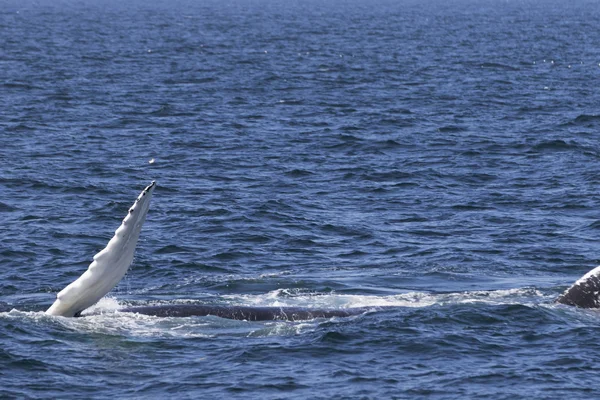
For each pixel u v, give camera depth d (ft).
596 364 204.03
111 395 188.24
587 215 364.99
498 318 231.50
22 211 360.07
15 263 293.43
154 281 278.46
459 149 514.68
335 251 315.37
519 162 479.41
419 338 217.97
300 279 278.46
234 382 193.88
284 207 375.04
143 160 471.62
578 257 306.76
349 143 530.27
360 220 357.41
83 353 208.54
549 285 273.13
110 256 219.00
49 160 463.83
